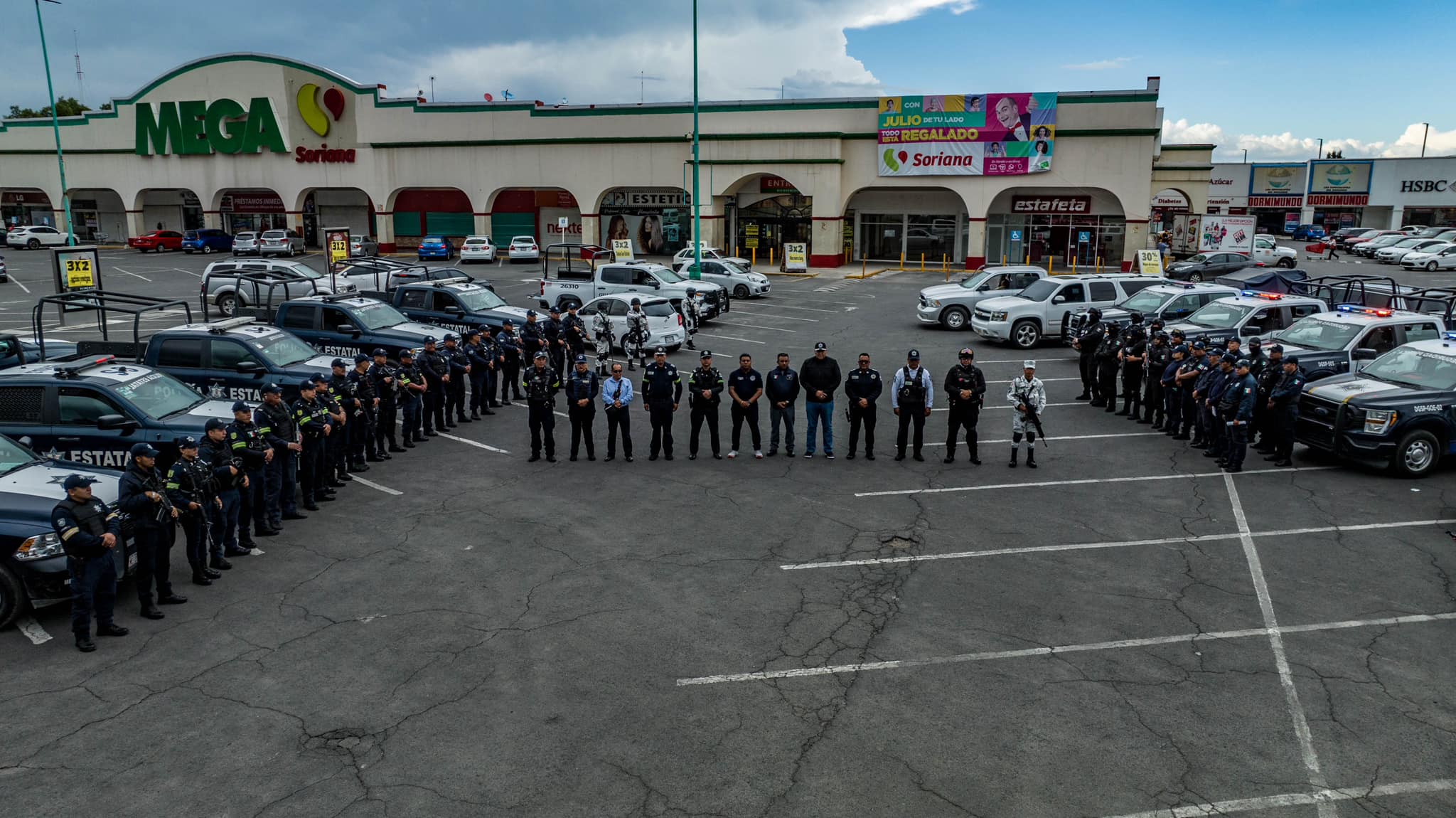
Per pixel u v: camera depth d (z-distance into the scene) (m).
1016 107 42.03
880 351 23.81
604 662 7.77
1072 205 44.25
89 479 8.04
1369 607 8.86
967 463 13.95
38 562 8.33
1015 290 27.48
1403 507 11.74
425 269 29.02
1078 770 6.29
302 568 9.82
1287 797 6.04
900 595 9.12
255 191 57.88
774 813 5.83
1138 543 10.54
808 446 14.27
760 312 31.41
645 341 22.36
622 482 12.98
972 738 6.68
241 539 10.28
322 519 11.41
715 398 14.06
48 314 30.09
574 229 52.84
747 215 49.91
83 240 62.66
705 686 7.38
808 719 6.91
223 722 6.88
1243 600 9.02
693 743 6.60
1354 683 7.47
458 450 14.77
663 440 14.15
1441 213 70.69
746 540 10.63
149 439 11.23
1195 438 14.83
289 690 7.33
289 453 11.05
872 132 44.66
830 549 10.36
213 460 9.68
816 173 45.38
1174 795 6.04
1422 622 8.55
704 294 27.92
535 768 6.30
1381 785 6.16
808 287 38.88
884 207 48.44
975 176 43.50
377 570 9.75
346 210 57.88
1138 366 16.52
